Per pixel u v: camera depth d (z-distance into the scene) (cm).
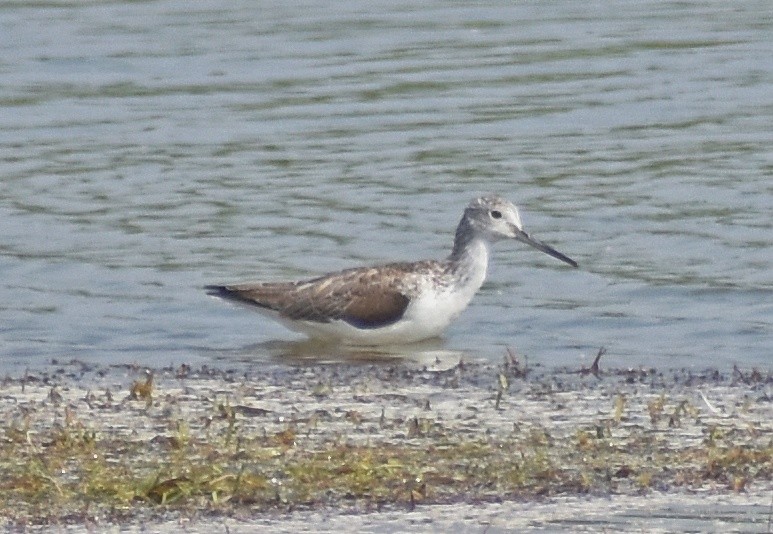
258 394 1398
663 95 2652
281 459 1162
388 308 1658
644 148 2370
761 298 1773
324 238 2008
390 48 2956
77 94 2720
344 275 1678
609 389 1413
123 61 2889
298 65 2847
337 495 1080
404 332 1667
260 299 1684
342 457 1160
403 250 1956
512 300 1795
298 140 2447
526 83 2741
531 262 1925
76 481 1105
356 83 2742
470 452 1184
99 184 2248
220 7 3278
